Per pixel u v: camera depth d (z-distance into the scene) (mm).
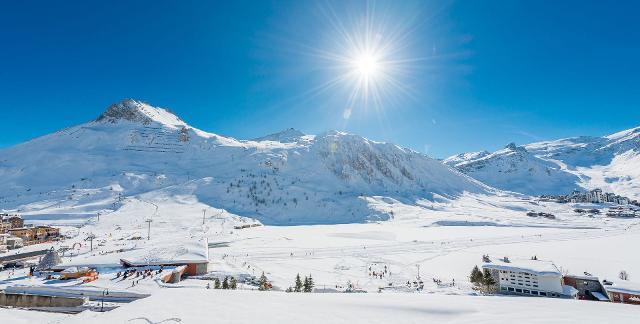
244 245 129375
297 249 122312
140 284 59938
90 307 28203
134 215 197500
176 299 17000
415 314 15273
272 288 65500
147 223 178625
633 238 157250
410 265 99062
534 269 68812
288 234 167125
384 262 102000
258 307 15859
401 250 123875
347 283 74875
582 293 68188
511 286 70250
